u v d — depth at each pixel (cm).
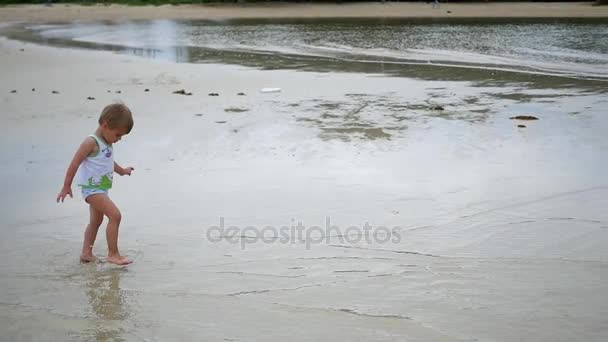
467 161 636
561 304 350
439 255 420
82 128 815
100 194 425
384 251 427
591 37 2020
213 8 4225
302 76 1306
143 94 1084
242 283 385
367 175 595
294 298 363
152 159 664
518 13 3328
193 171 620
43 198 552
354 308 350
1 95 1084
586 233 451
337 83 1200
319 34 2403
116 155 681
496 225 469
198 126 814
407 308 349
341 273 396
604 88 1091
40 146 727
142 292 377
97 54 1811
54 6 4494
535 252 422
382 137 743
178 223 486
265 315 344
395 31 2453
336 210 505
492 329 325
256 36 2381
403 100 1000
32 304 364
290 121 839
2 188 580
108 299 368
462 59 1580
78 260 427
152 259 425
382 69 1427
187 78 1286
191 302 362
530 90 1089
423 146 698
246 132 777
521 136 735
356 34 2361
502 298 359
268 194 547
